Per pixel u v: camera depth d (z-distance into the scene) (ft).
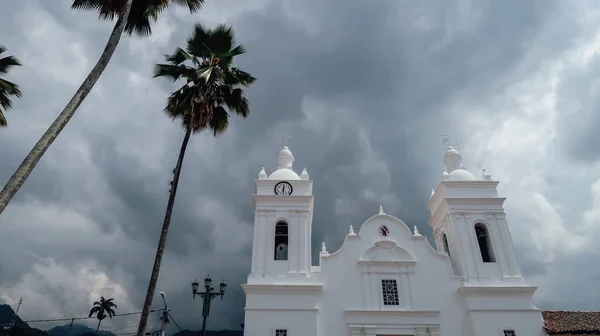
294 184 89.86
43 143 39.68
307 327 75.05
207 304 79.56
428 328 76.02
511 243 84.38
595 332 73.20
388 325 76.18
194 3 63.31
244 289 77.97
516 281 80.33
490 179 91.76
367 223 87.15
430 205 101.09
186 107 67.36
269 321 75.36
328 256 83.15
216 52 72.38
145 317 52.06
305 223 85.51
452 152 100.63
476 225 88.63
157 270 55.36
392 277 81.46
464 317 77.61
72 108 42.63
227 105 73.87
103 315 198.80
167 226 58.85
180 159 63.72
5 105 75.31
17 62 77.20
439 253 83.30
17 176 37.27
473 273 81.30
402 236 85.81
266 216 86.28
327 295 79.20
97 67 45.91
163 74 70.49
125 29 60.59
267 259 81.71
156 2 59.47
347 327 76.13
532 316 76.59
